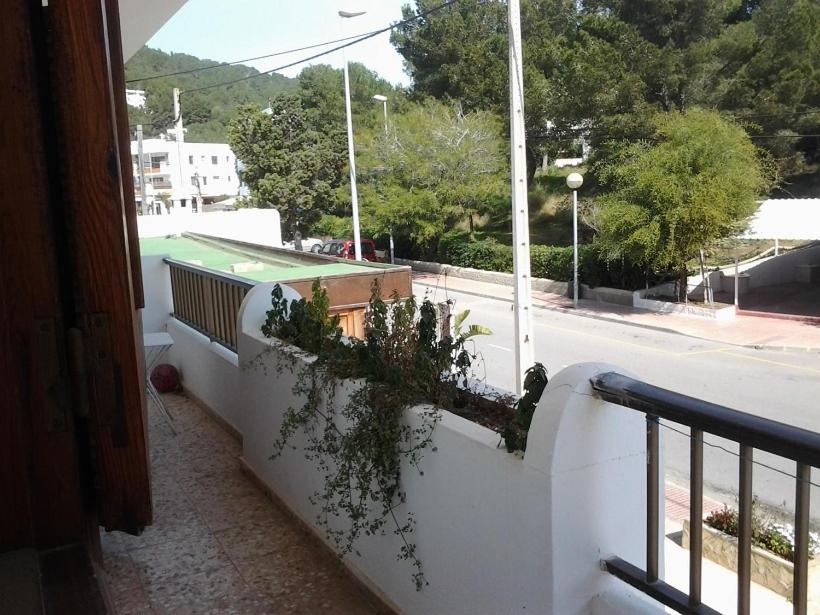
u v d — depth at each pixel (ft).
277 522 13.56
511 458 7.47
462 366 10.31
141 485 3.62
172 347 24.31
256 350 14.46
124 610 10.70
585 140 92.02
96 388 3.46
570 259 72.18
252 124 121.29
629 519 7.45
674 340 51.55
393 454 9.49
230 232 46.32
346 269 21.03
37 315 3.32
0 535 3.45
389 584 10.21
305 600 10.90
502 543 7.69
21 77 3.18
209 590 11.23
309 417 12.00
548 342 51.13
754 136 79.92
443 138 89.81
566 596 7.11
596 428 7.13
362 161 92.02
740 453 5.52
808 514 5.08
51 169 3.31
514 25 30.89
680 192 53.78
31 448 3.42
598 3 90.17
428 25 111.34
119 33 4.46
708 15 80.59
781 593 15.48
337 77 147.64
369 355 10.57
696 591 6.31
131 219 5.34
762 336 51.37
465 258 89.76
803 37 76.74
